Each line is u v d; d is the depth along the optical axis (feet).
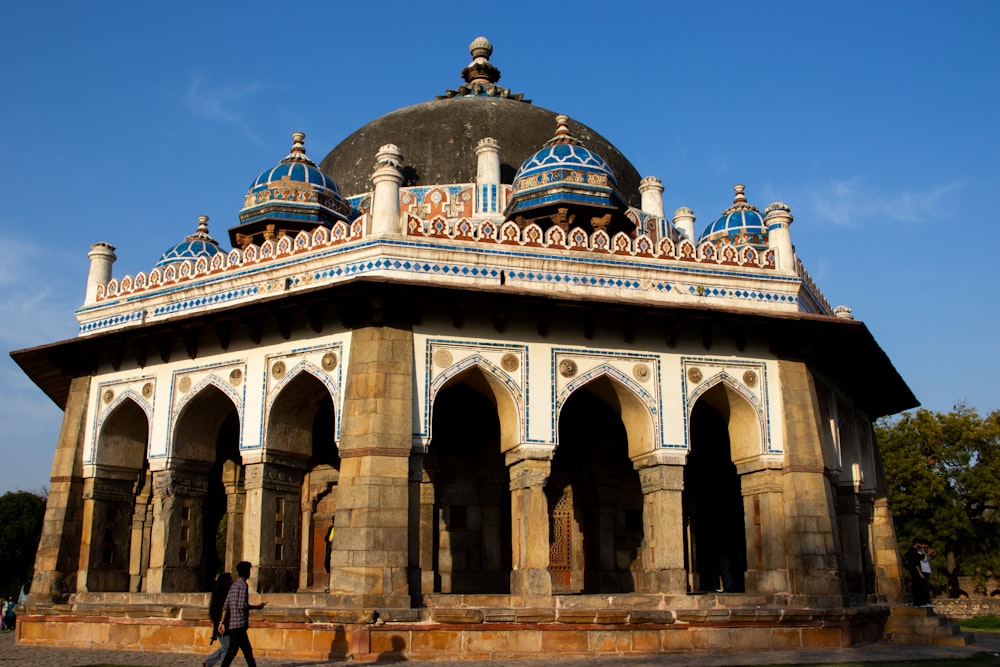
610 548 37.01
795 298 33.91
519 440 29.68
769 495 31.71
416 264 30.27
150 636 29.40
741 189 43.78
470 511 35.86
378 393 28.04
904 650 30.25
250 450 30.81
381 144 44.88
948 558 74.74
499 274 31.01
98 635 30.48
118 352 34.76
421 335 29.45
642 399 31.32
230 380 31.91
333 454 36.76
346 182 44.73
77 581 33.88
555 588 36.17
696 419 41.22
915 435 75.15
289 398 31.12
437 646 26.09
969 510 74.69
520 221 37.06
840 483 39.06
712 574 40.24
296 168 39.29
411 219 30.78
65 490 34.37
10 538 82.38
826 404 36.58
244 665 24.82
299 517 34.71
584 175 36.35
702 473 41.01
